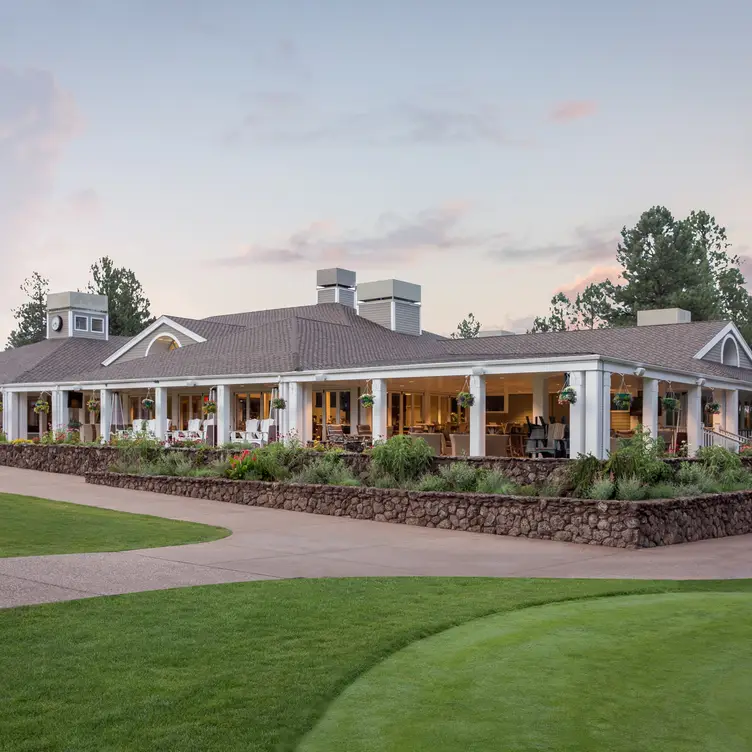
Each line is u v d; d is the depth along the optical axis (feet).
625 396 70.23
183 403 115.14
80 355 137.49
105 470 79.30
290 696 17.94
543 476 54.03
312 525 48.93
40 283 239.91
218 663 20.18
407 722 16.78
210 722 16.44
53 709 16.99
